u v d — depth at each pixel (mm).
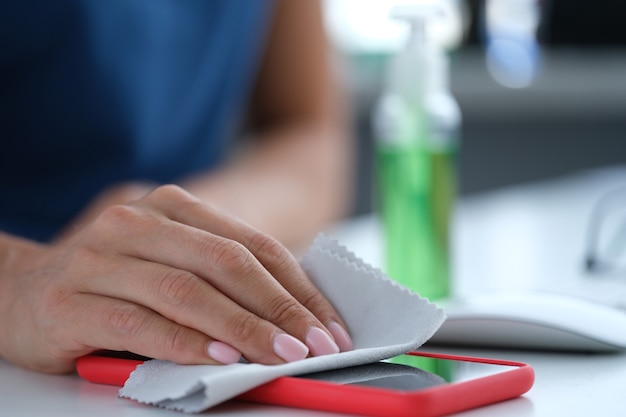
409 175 820
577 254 1193
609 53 2881
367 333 576
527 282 985
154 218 602
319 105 1703
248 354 526
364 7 2863
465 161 2922
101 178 1293
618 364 623
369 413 477
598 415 488
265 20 1615
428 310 565
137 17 1272
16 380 604
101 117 1273
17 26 1188
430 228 818
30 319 606
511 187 2926
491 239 1354
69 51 1228
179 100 1417
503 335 666
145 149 1355
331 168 1535
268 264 590
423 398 468
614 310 684
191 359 529
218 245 569
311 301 580
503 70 2895
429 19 833
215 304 540
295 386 496
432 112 824
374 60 2889
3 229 1226
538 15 2893
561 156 2910
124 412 511
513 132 2908
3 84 1247
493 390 507
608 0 2855
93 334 565
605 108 2883
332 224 1533
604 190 1951
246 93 1623
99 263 587
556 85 2854
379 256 1121
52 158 1291
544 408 504
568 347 655
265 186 1385
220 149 1571
